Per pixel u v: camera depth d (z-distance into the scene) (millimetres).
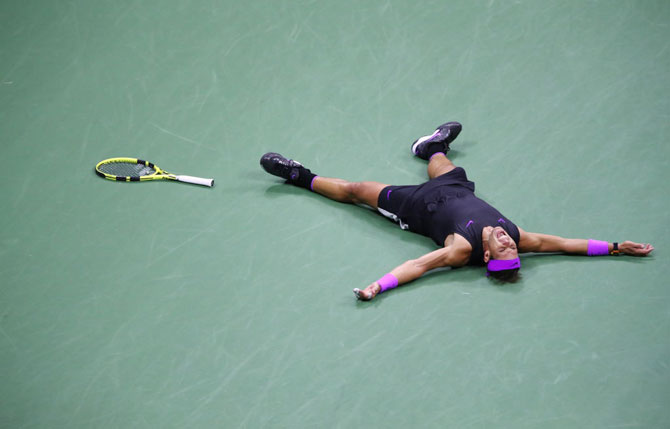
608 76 39062
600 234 30297
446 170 32312
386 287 27641
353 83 39906
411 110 38031
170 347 25938
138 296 28062
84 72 40875
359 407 23609
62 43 42625
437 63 40781
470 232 28312
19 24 43750
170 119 38031
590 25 42375
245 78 40438
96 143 36531
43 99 39188
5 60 41500
